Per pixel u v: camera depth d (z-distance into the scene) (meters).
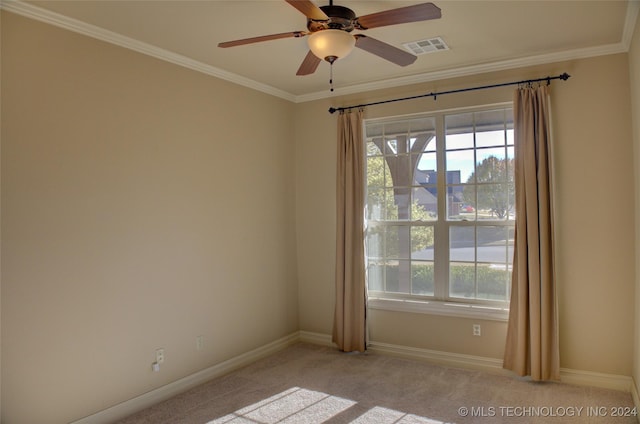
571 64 3.46
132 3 2.53
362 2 2.55
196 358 3.58
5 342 2.46
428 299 4.12
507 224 3.78
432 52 3.42
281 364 4.05
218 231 3.80
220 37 3.06
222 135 3.86
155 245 3.27
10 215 2.48
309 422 2.93
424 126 4.15
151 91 3.25
